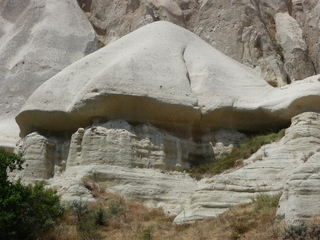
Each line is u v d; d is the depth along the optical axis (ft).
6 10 135.44
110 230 52.65
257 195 55.62
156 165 69.41
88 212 54.90
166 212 61.77
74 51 120.06
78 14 130.21
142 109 72.38
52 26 123.13
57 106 75.15
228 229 46.44
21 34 125.08
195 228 49.55
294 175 45.60
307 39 126.41
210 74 79.61
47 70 114.52
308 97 69.92
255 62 114.93
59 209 54.24
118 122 70.95
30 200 49.16
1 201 46.39
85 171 65.92
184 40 87.51
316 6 129.59
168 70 76.95
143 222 56.85
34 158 73.41
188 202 61.36
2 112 108.68
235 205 55.52
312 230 39.19
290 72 117.19
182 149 73.31
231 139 75.36
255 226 45.93
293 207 43.98
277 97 75.31
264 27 122.62
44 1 131.13
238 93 78.43
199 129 76.13
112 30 134.51
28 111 75.92
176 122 74.33
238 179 59.06
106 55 82.79
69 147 74.69
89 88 72.08
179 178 69.10
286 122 74.18
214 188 57.16
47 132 77.15
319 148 62.34
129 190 64.64
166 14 132.46
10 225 46.83
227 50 117.80
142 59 76.74
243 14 120.98
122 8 136.77
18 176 72.13
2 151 51.24
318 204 43.73
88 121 73.72
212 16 125.49
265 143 70.59
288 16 132.26
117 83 71.72
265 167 61.82
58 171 74.18
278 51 121.80
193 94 75.15
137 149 69.21
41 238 48.26
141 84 72.69
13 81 113.60
